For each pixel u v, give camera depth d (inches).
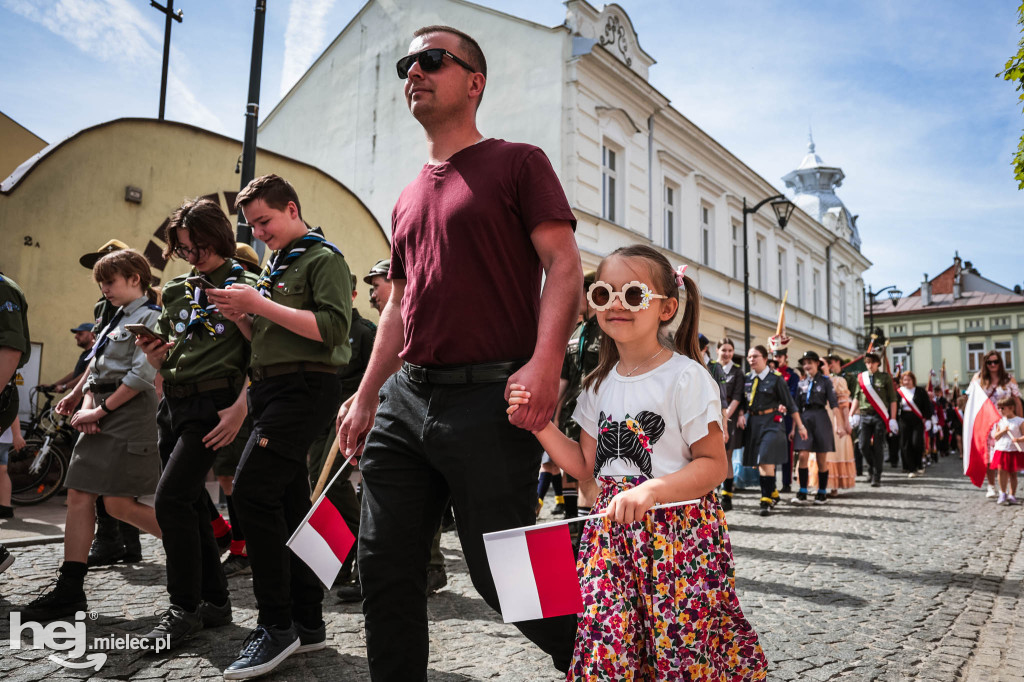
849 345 1192.8
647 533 78.0
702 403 77.8
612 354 88.3
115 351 142.8
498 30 615.5
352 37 713.6
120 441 138.9
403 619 79.3
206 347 125.3
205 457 124.6
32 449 299.0
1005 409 351.3
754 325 861.2
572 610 67.8
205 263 130.0
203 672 113.2
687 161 752.3
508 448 78.5
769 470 312.5
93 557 184.9
